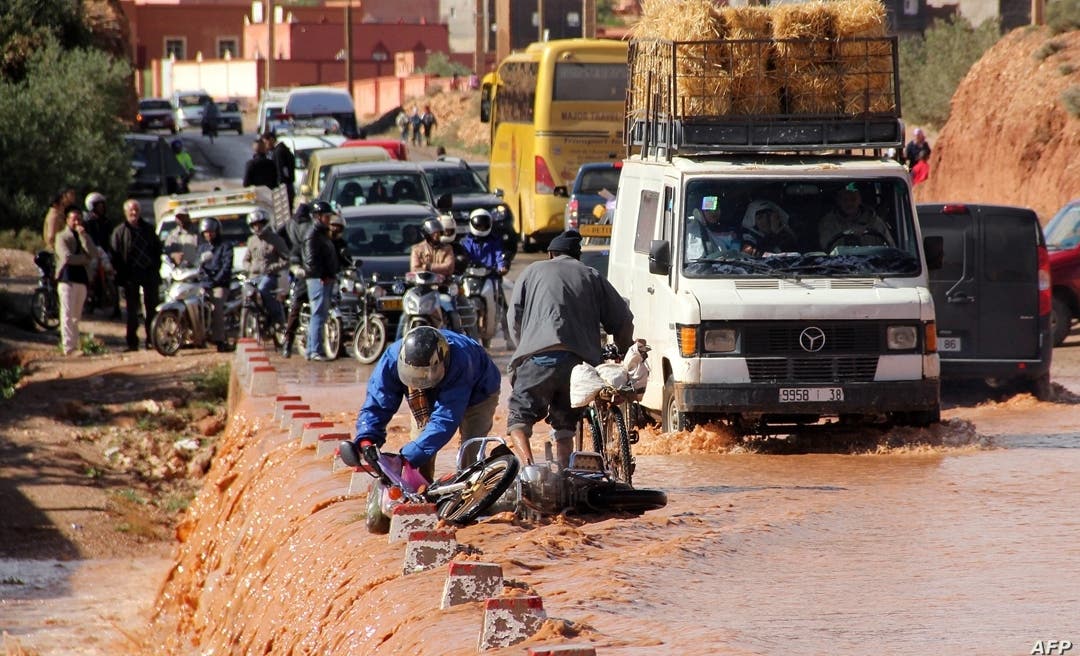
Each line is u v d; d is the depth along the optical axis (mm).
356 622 20844
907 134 178500
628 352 28844
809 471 34750
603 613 18391
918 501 29656
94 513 54094
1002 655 16203
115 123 129375
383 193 87750
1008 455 37094
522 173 117625
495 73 132750
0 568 48375
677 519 26875
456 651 16484
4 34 132500
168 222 83250
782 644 16750
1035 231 51344
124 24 189250
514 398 29328
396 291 61406
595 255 68875
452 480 26578
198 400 65375
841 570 22125
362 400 53312
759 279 39406
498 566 18703
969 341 51406
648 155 46344
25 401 64875
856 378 38781
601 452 29047
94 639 40812
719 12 42250
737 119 42156
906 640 17031
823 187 40500
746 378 38625
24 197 116375
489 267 68250
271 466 40156
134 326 75625
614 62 110125
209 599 37875
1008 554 23562
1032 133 124500
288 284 71250
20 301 85125
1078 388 56000
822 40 42156
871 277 39438
